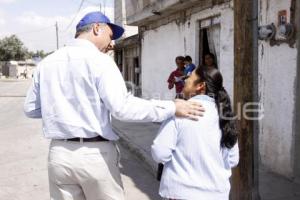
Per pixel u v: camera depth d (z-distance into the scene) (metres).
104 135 2.66
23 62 65.00
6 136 10.26
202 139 2.51
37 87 2.85
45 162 7.39
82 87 2.62
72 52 2.69
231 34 7.61
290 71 5.67
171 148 2.54
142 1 13.01
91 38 2.75
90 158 2.65
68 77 2.65
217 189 2.53
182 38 10.28
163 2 9.96
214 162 2.54
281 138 5.90
